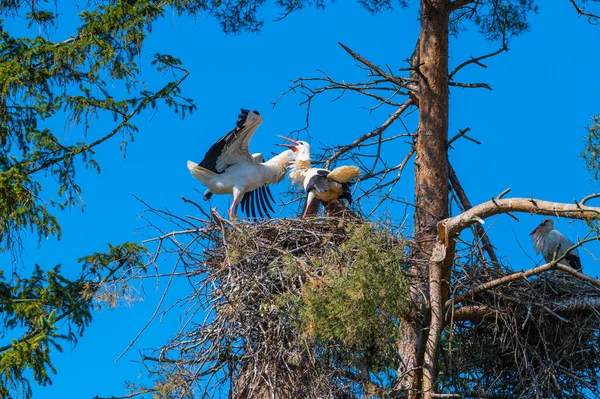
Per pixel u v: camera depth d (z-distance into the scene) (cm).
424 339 1927
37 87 2595
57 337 2273
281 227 2039
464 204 2411
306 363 1900
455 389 2028
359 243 1828
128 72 2602
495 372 2061
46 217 2428
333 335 1816
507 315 2016
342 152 2459
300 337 1856
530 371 1981
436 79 2323
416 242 2097
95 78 2588
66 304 2361
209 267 2019
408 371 1897
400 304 1825
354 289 1788
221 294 1936
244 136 2359
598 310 2030
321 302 1816
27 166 2552
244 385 1919
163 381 1892
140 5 2609
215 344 1908
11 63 2564
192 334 1933
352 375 1902
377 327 1808
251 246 2011
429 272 1991
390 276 1816
